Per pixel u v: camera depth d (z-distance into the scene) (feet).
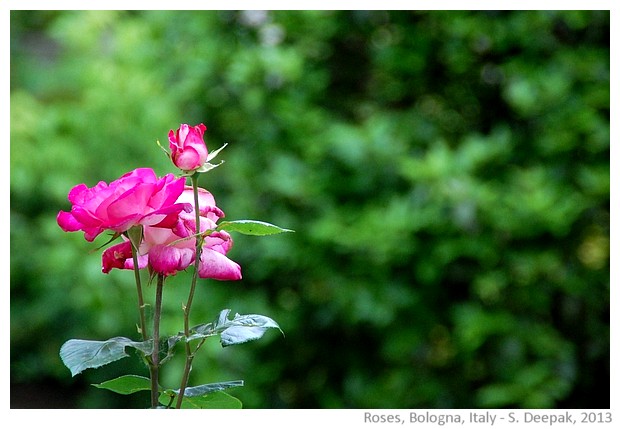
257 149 9.04
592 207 8.39
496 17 8.48
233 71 8.74
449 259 8.02
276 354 9.05
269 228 3.91
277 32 9.13
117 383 4.04
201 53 9.02
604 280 8.36
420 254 8.16
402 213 7.88
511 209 7.98
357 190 8.46
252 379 8.79
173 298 8.71
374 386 8.69
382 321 8.38
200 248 3.91
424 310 8.48
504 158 8.36
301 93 8.89
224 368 8.66
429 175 7.88
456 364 8.57
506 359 8.07
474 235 8.00
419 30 8.87
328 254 8.53
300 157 8.84
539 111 8.25
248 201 8.83
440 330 8.75
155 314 3.92
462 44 8.68
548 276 8.22
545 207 7.77
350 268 8.50
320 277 8.52
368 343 9.01
